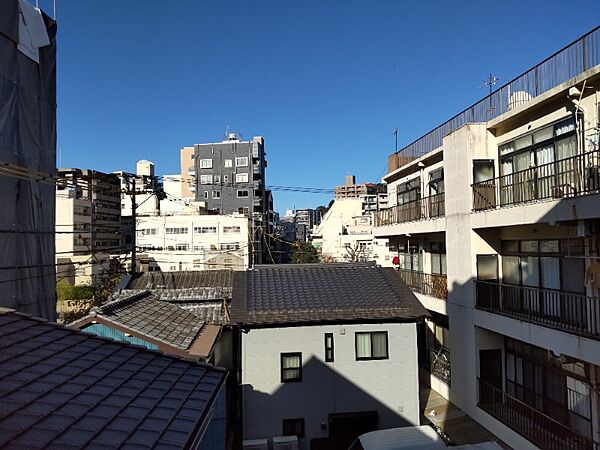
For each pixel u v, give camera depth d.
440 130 17.05
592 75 8.71
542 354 11.25
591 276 8.91
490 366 12.82
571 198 8.83
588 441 8.59
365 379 12.88
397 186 22.42
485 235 13.05
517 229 12.27
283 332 12.79
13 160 10.25
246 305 13.52
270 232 57.84
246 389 12.59
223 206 58.66
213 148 59.59
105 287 26.92
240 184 58.50
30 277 10.78
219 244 44.31
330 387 12.77
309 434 12.59
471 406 12.99
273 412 12.57
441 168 16.52
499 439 11.40
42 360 4.93
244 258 38.84
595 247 9.14
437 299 15.59
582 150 9.19
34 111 11.30
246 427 12.48
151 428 4.04
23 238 10.54
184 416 4.51
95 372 5.02
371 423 12.69
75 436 3.53
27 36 10.92
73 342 5.81
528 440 10.09
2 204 9.84
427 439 9.00
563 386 10.46
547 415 10.26
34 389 4.14
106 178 15.06
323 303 13.62
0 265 9.76
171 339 11.90
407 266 21.05
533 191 11.18
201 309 16.91
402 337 13.10
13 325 5.69
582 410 9.77
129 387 4.89
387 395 12.88
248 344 12.70
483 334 12.81
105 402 4.33
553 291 9.66
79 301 26.22
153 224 45.12
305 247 48.66
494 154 13.22
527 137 11.74
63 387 4.39
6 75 10.17
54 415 3.77
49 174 11.34
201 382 5.71
